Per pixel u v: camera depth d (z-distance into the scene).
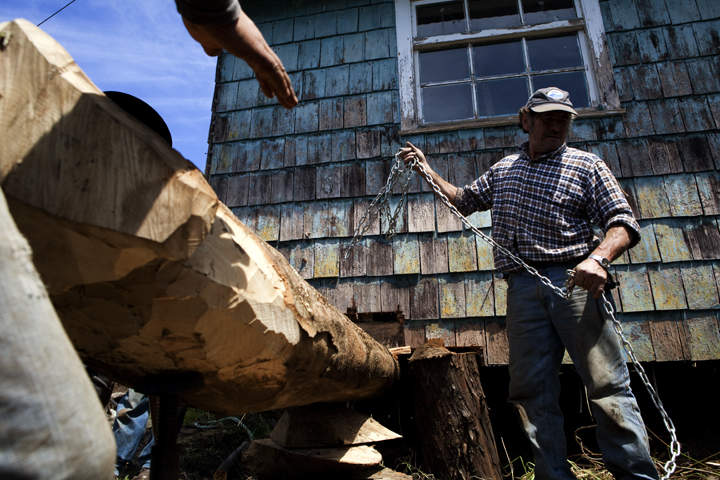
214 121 4.47
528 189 2.29
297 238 4.03
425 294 3.71
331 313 1.64
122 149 0.76
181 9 0.84
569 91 4.09
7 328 0.47
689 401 3.45
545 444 2.05
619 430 1.91
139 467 2.85
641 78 3.88
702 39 3.89
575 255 2.14
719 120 3.67
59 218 0.71
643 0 4.07
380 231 3.92
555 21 4.20
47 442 0.47
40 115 0.71
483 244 3.73
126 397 2.85
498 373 3.62
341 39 4.51
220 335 1.05
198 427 3.37
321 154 4.21
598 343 2.02
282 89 1.00
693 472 2.76
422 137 4.07
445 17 4.50
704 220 3.47
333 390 1.94
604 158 3.74
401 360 3.09
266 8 4.75
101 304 0.93
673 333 3.30
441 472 2.55
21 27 0.72
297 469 2.24
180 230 0.83
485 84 4.26
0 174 0.68
